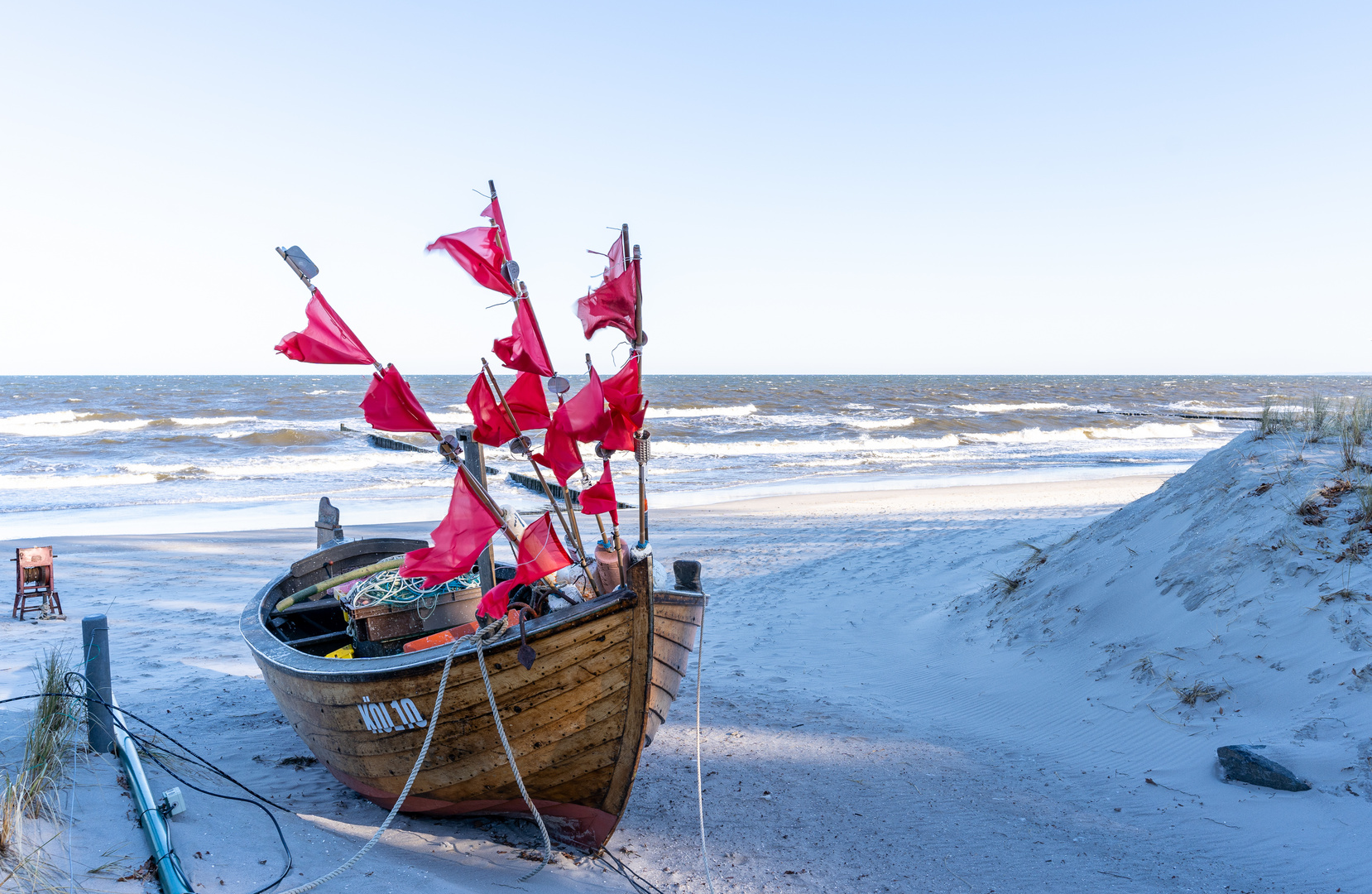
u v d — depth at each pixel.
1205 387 105.69
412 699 3.91
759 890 3.90
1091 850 4.22
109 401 61.41
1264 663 5.38
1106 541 8.21
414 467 27.58
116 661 7.55
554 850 4.26
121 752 4.20
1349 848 3.84
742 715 6.44
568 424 3.67
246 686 6.87
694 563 4.42
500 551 11.84
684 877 4.02
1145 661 6.02
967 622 8.38
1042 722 5.94
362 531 16.30
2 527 17.25
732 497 21.41
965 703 6.59
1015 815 4.67
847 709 6.60
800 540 14.30
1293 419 8.27
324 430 37.31
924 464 28.84
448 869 3.89
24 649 7.82
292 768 5.15
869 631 8.91
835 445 36.34
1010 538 12.16
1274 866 3.88
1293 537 6.18
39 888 2.93
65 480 23.97
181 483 24.02
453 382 107.69
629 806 4.85
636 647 3.77
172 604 10.25
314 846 3.83
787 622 9.38
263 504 20.27
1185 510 7.65
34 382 118.38
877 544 13.38
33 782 3.54
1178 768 4.91
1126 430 43.00
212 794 4.23
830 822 4.63
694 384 115.38
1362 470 6.65
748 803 4.88
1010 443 38.25
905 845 4.35
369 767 4.32
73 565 12.83
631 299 3.73
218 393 74.31
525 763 3.97
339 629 6.43
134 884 3.12
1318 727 4.68
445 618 5.10
